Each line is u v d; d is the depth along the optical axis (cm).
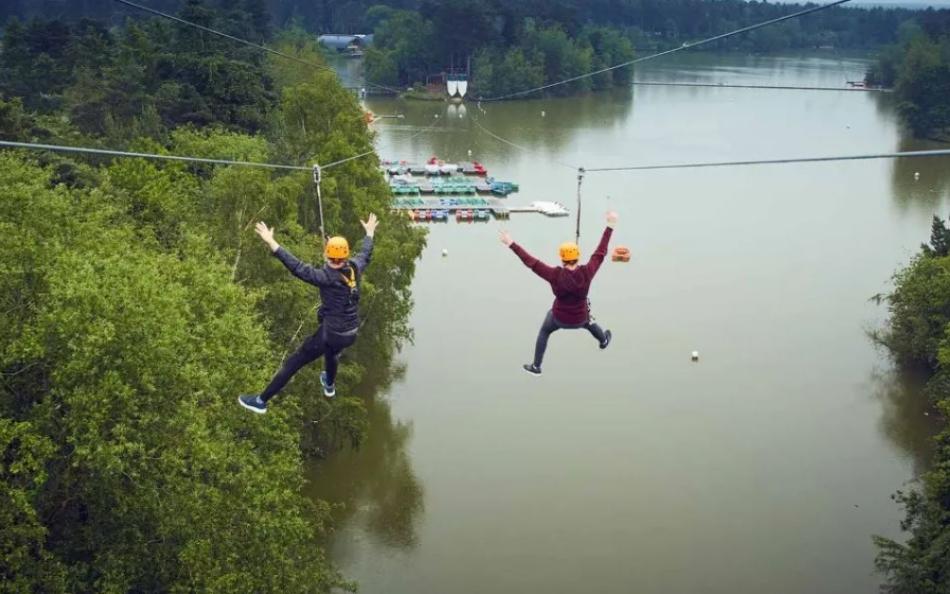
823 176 12638
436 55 19662
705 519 4869
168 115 8494
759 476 5262
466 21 19325
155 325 3052
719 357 6769
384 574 4416
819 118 17300
